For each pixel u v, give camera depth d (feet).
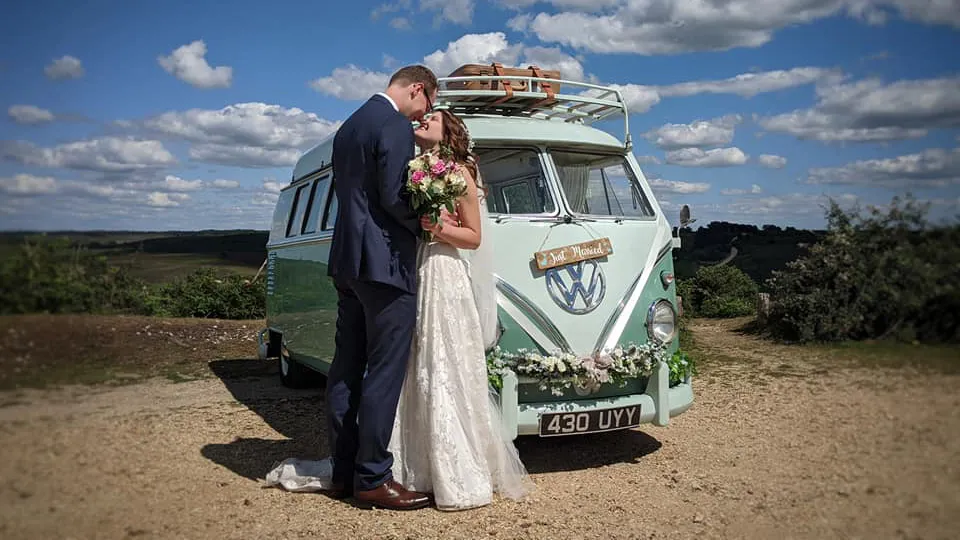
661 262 17.21
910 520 8.89
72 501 9.97
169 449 12.40
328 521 13.21
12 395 10.05
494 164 16.84
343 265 14.01
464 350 14.47
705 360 17.07
